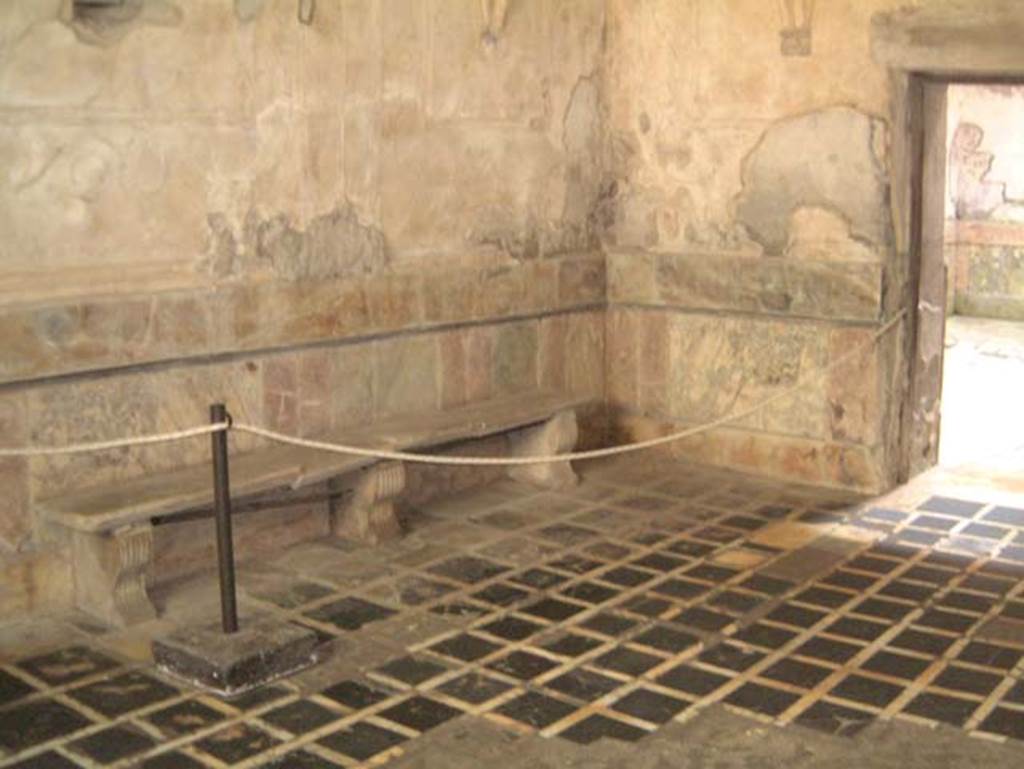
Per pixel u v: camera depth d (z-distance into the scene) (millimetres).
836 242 8070
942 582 6535
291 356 7051
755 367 8469
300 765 4656
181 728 4953
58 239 5996
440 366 7910
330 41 7023
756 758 4668
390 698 5211
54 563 6086
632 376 9055
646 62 8695
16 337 5840
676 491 8141
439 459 6367
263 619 5742
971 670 5457
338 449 6066
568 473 8266
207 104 6508
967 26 7418
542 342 8625
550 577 6602
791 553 6965
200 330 6555
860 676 5398
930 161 8219
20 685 5332
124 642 5777
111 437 6289
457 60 7758
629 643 5754
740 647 5707
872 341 7953
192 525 6641
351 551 6992
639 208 8883
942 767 4594
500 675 5422
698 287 8641
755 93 8266
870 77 7824
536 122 8375
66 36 5922
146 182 6301
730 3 8281
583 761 4656
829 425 8203
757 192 8344
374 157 7332
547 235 8570
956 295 14547
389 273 7492
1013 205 14102
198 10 6414
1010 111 13906
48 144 5910
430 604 6234
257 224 6789
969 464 8742
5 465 5906
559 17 8461
